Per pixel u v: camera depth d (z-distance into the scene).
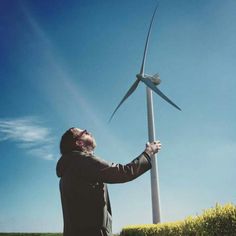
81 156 2.56
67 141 2.76
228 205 7.29
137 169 2.40
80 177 2.47
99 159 2.51
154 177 19.86
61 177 2.68
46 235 31.20
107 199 2.55
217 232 7.23
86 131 2.84
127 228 16.94
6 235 31.09
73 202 2.46
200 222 8.06
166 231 10.85
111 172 2.37
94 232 2.38
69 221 2.47
